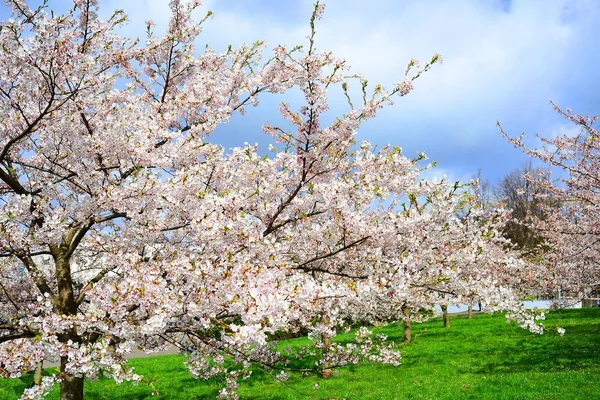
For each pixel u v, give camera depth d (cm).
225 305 426
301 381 1191
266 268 453
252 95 657
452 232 625
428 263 589
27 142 609
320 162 543
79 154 570
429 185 607
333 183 516
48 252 606
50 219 467
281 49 495
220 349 561
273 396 1052
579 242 1259
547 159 1127
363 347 782
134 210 496
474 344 1603
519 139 1157
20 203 451
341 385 1134
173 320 507
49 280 736
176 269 434
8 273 670
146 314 439
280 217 596
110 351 430
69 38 480
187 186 499
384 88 518
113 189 482
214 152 545
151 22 675
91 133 619
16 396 1070
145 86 722
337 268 616
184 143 563
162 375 1377
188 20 679
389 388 1075
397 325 2328
